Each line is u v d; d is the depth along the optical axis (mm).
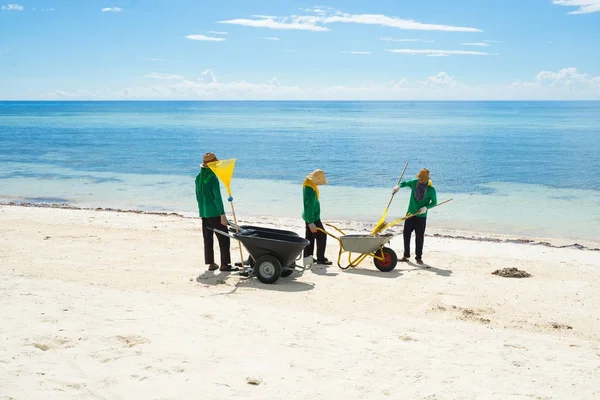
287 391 4762
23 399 4309
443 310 8008
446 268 10859
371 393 4809
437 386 5020
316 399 4633
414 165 32594
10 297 7410
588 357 6051
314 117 129125
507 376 5340
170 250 11898
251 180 26594
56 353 5402
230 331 6395
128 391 4594
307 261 10023
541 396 4867
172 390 4645
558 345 6508
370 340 6297
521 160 35250
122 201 21125
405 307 8172
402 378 5188
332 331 6602
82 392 4531
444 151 41719
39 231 13727
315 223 10906
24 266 9906
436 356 5852
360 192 23172
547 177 27578
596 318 7863
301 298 8492
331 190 23688
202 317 6957
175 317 6879
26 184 25250
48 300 7367
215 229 9500
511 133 65375
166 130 71000
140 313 6977
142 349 5633
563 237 15266
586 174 28609
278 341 6113
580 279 10109
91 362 5207
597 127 79312
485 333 6906
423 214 11172
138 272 9867
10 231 13617
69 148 43688
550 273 10578
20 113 149625
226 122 97812
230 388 4754
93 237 13102
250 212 18812
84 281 8984
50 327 6184
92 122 94938
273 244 9312
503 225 16797
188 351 5633
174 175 28328
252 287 9102
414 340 6410
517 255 12383
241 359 5488
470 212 18875
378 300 8500
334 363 5512
